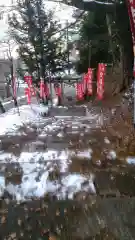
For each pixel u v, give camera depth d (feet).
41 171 22.97
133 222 16.58
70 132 35.94
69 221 16.78
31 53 92.32
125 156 25.36
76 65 97.25
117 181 20.89
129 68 64.69
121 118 42.16
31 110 65.26
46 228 16.29
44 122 47.96
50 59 93.66
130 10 29.71
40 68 92.63
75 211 17.67
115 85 70.44
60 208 18.10
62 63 97.71
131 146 27.78
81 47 90.58
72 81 101.45
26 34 92.63
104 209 17.88
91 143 29.76
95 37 81.00
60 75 99.19
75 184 20.80
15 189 20.43
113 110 51.26
